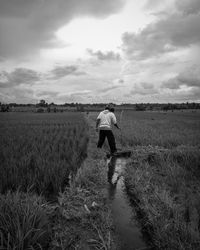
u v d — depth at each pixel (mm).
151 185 3752
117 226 2564
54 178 3725
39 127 14070
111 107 7066
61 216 2770
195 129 13656
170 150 6457
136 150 6910
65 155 5531
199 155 5383
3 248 1915
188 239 2125
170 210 2742
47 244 2209
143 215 2793
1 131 11328
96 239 2271
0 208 2412
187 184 3904
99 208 2984
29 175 3705
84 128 13273
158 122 21344
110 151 7102
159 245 2127
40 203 2646
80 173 4125
